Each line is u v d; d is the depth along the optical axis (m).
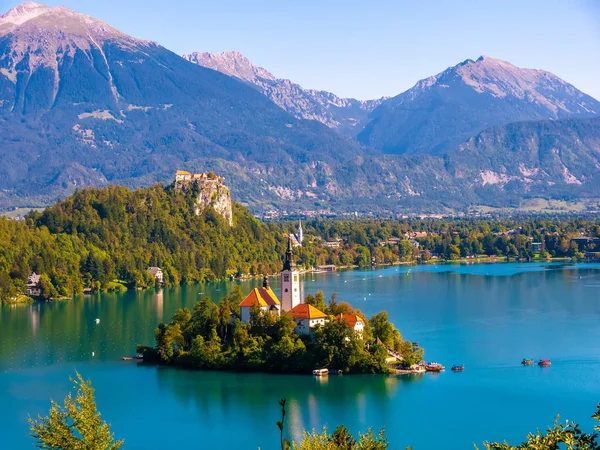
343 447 184.75
